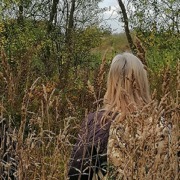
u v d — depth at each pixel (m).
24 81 7.63
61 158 3.17
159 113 2.80
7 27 13.22
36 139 3.00
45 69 11.98
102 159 3.16
